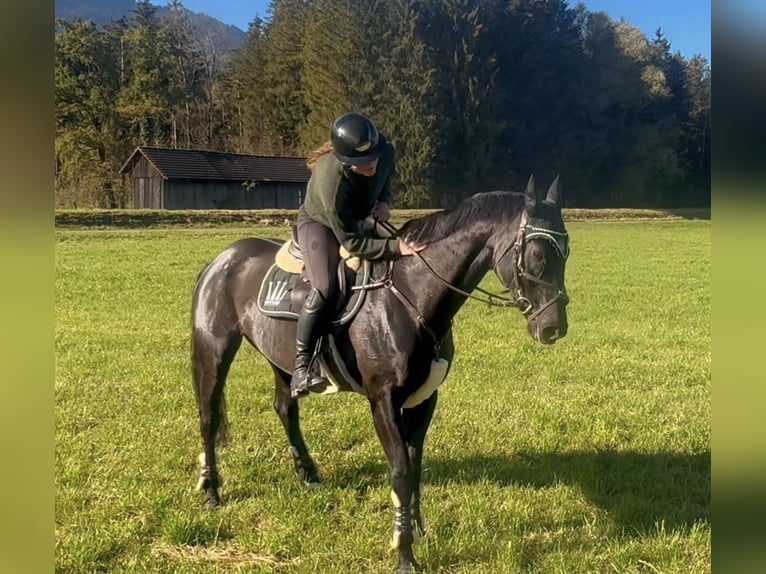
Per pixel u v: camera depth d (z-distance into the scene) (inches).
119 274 699.4
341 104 2112.5
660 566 166.1
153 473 220.1
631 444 247.9
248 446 246.7
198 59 2608.3
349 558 171.2
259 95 2581.2
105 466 224.5
